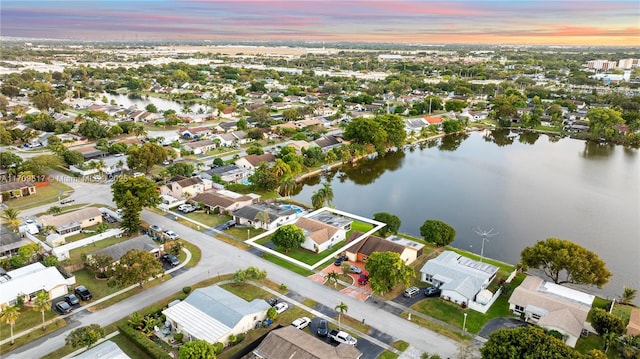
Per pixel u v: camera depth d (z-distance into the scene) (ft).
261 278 279.49
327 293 269.85
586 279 259.80
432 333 232.12
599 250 353.31
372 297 265.75
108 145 601.21
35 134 640.17
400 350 218.59
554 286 266.57
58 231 344.28
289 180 457.68
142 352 216.13
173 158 549.95
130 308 252.83
